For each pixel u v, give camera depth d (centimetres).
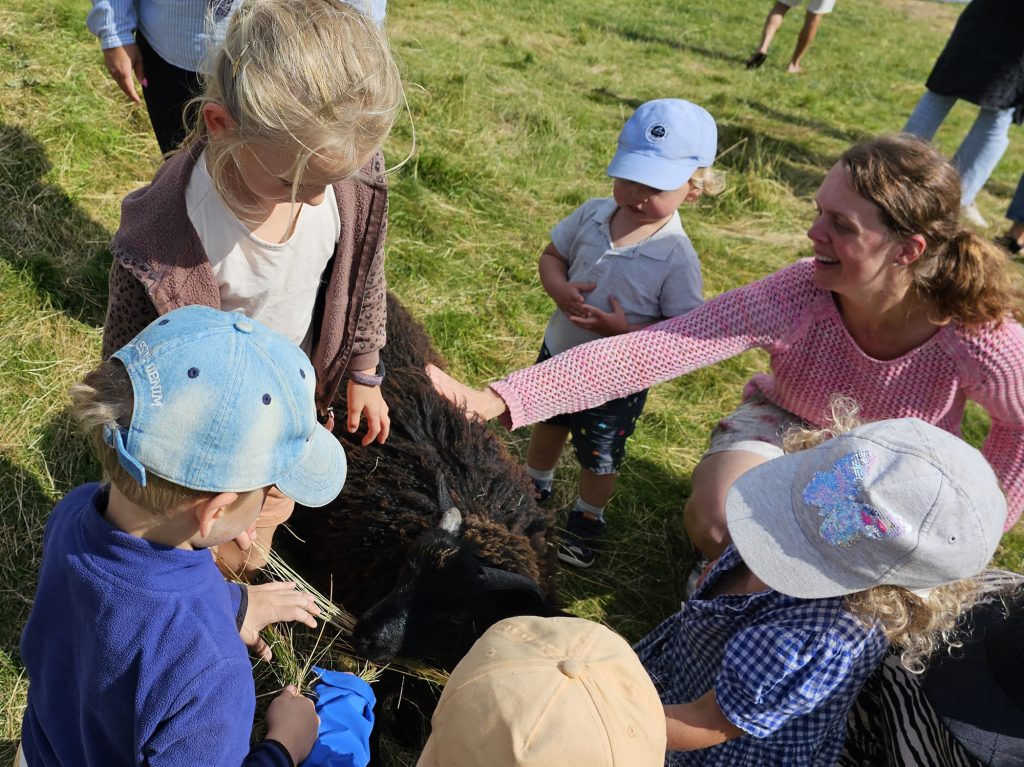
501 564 281
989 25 652
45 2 608
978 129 699
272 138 199
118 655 171
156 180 234
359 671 294
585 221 369
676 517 426
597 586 386
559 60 968
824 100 1102
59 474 338
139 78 362
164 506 169
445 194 589
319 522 310
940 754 233
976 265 282
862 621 223
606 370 319
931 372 310
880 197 273
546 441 389
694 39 1275
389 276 502
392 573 290
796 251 664
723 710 231
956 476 209
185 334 170
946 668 237
